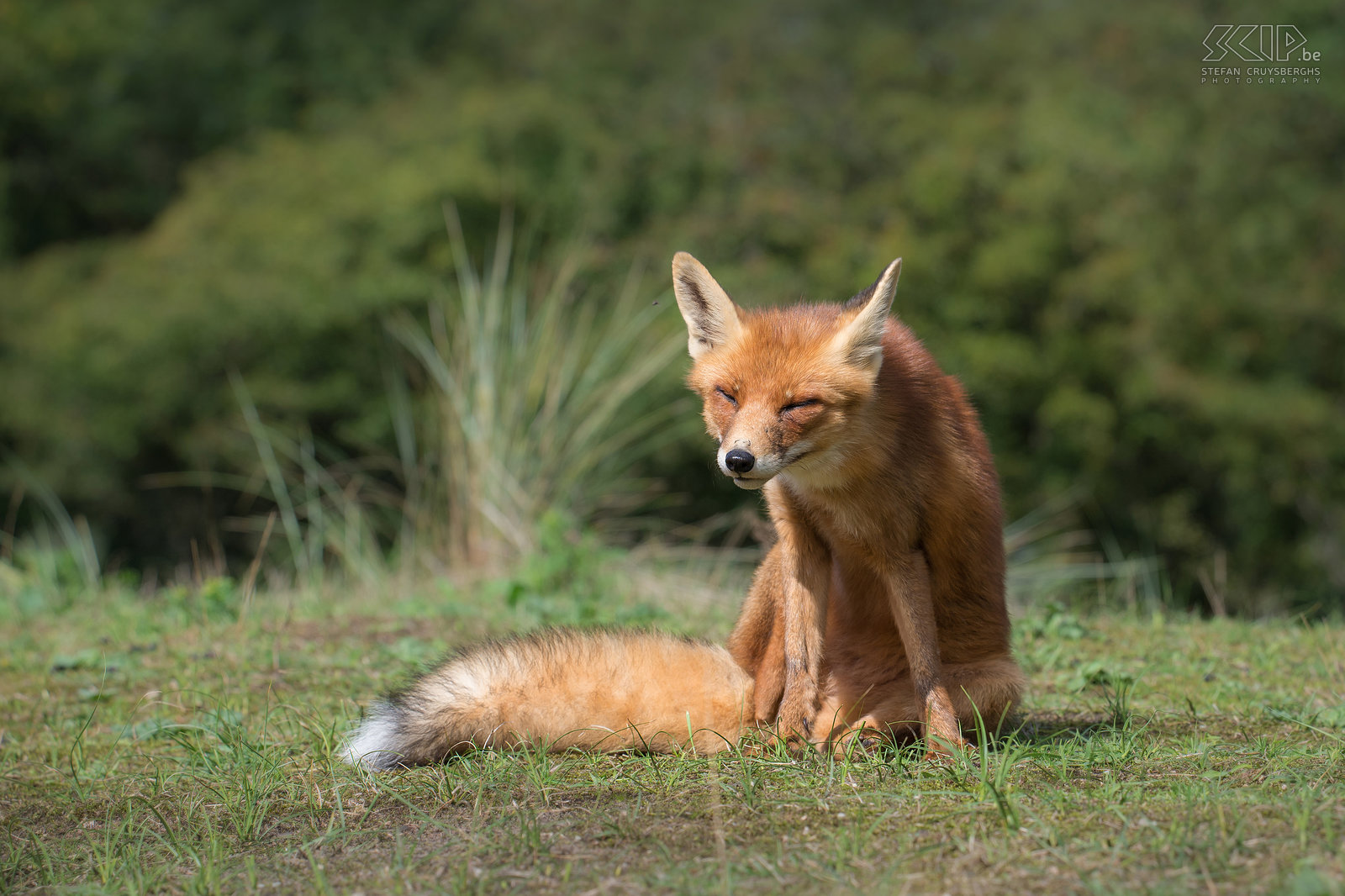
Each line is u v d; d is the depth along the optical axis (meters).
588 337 15.02
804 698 4.83
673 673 5.01
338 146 24.42
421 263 20.91
